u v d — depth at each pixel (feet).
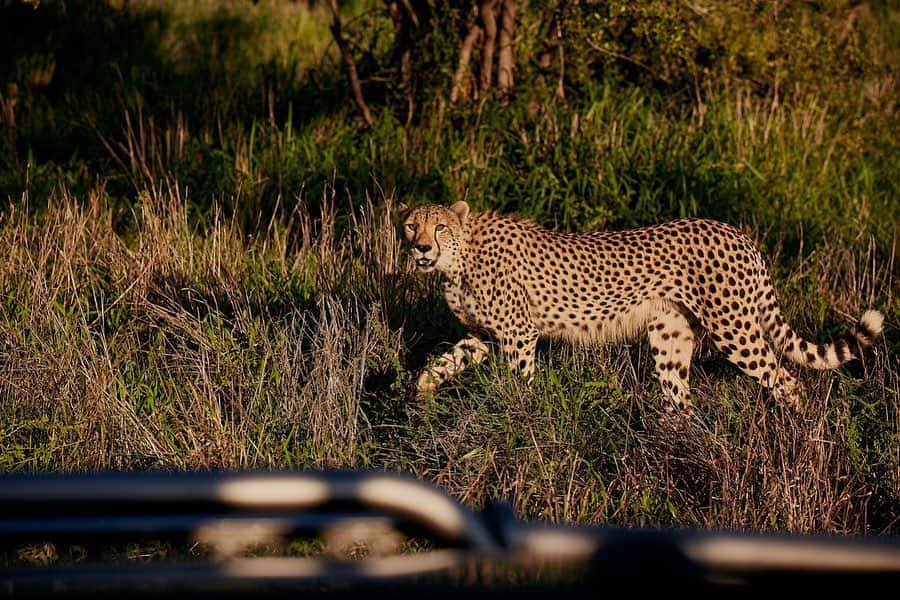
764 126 54.13
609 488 26.13
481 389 31.73
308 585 6.30
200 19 75.87
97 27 71.72
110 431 27.14
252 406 28.55
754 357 32.76
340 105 59.31
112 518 6.64
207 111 59.11
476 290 33.94
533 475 26.27
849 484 25.16
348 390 29.17
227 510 6.68
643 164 49.34
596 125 51.90
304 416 28.37
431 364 33.71
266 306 36.63
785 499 24.52
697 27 55.88
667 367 33.94
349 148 51.80
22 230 42.37
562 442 27.66
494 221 34.17
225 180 49.32
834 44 59.62
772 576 6.49
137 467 25.82
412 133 53.83
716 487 25.82
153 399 28.73
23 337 32.55
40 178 51.75
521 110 53.72
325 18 77.46
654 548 6.50
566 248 33.60
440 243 33.37
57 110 61.11
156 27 73.61
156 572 6.35
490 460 26.20
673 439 27.94
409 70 56.70
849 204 51.26
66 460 26.35
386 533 6.88
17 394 28.96
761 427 27.84
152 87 63.93
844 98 59.72
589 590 6.25
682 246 33.22
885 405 29.07
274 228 46.29
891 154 58.90
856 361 36.47
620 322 34.35
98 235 42.93
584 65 55.72
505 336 33.81
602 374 32.07
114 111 60.49
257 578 6.34
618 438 28.84
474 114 53.36
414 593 6.19
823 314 39.29
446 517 6.72
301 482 6.69
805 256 45.39
